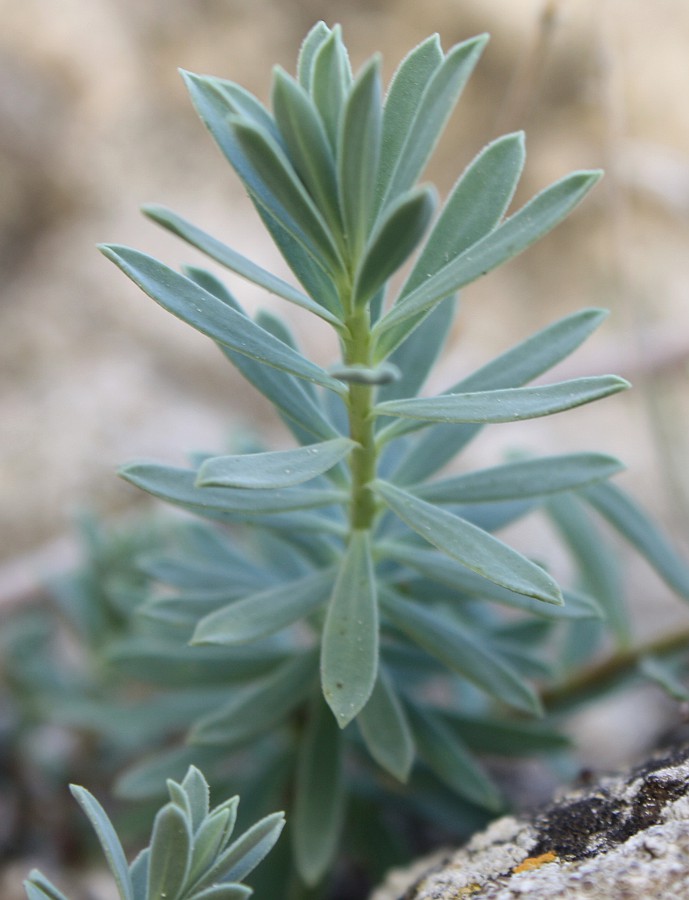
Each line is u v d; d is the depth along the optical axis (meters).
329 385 0.28
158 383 0.61
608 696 0.34
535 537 0.54
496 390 0.27
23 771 0.40
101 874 0.37
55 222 0.68
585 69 0.70
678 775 0.28
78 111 0.70
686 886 0.26
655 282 0.66
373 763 0.34
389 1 0.75
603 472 0.29
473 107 0.72
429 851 0.36
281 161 0.26
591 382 0.27
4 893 0.36
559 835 0.28
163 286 0.27
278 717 0.31
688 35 0.73
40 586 0.46
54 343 0.62
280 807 0.33
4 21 0.69
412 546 0.31
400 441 0.31
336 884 0.36
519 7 0.73
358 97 0.26
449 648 0.30
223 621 0.29
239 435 0.34
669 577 0.33
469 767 0.31
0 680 0.42
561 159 0.70
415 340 0.30
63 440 0.56
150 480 0.28
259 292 0.64
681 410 0.52
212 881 0.26
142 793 0.32
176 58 0.73
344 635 0.28
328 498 0.29
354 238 0.27
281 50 0.75
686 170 0.49
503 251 0.27
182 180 0.69
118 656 0.33
